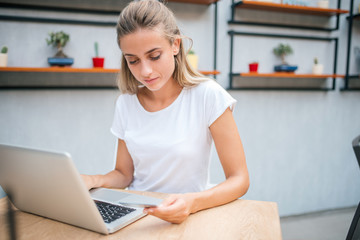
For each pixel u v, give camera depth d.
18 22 1.67
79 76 1.84
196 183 1.01
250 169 2.28
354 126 2.54
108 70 1.70
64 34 1.68
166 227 0.67
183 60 0.99
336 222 2.32
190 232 0.64
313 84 2.35
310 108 2.38
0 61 1.55
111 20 1.86
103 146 1.96
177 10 1.94
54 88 1.78
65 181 0.57
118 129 1.13
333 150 2.50
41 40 1.72
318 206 2.53
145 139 1.01
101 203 0.79
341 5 2.31
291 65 2.21
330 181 2.53
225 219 0.71
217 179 2.20
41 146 1.82
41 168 0.58
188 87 1.00
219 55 2.08
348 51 2.31
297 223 2.31
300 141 2.39
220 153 0.93
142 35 0.79
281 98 2.29
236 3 1.97
